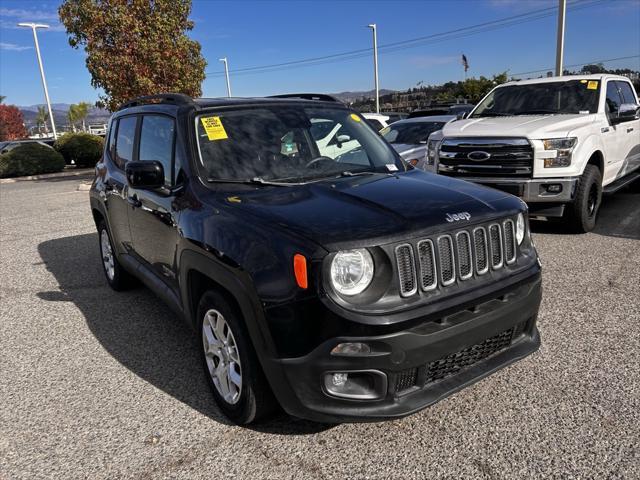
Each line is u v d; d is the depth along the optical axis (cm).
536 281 303
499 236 289
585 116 702
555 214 654
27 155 2270
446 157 702
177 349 412
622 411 296
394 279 250
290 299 246
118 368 384
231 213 294
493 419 295
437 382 268
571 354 364
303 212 277
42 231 916
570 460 259
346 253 244
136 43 1698
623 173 809
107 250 560
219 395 312
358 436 287
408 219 265
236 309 284
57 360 402
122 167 478
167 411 323
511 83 842
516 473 252
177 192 349
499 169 659
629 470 249
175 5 1759
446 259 267
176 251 343
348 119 419
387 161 395
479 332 269
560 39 1587
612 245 622
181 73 1784
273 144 363
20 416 326
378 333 239
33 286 593
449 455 268
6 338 449
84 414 324
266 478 259
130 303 521
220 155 348
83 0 1650
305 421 304
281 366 252
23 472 272
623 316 421
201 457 277
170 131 381
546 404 307
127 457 280
